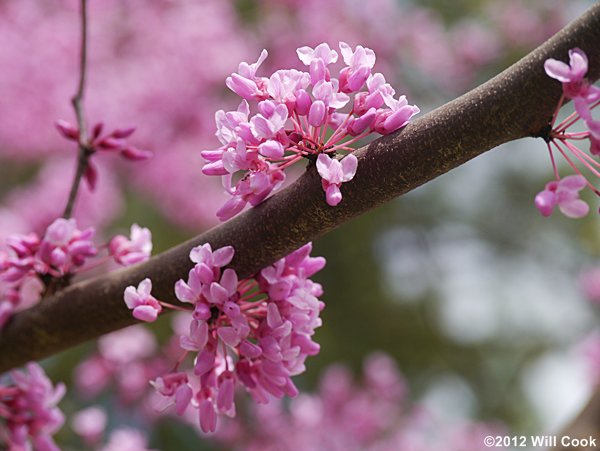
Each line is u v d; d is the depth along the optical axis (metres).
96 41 8.25
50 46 8.18
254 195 2.11
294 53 8.37
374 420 6.37
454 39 9.05
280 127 2.00
